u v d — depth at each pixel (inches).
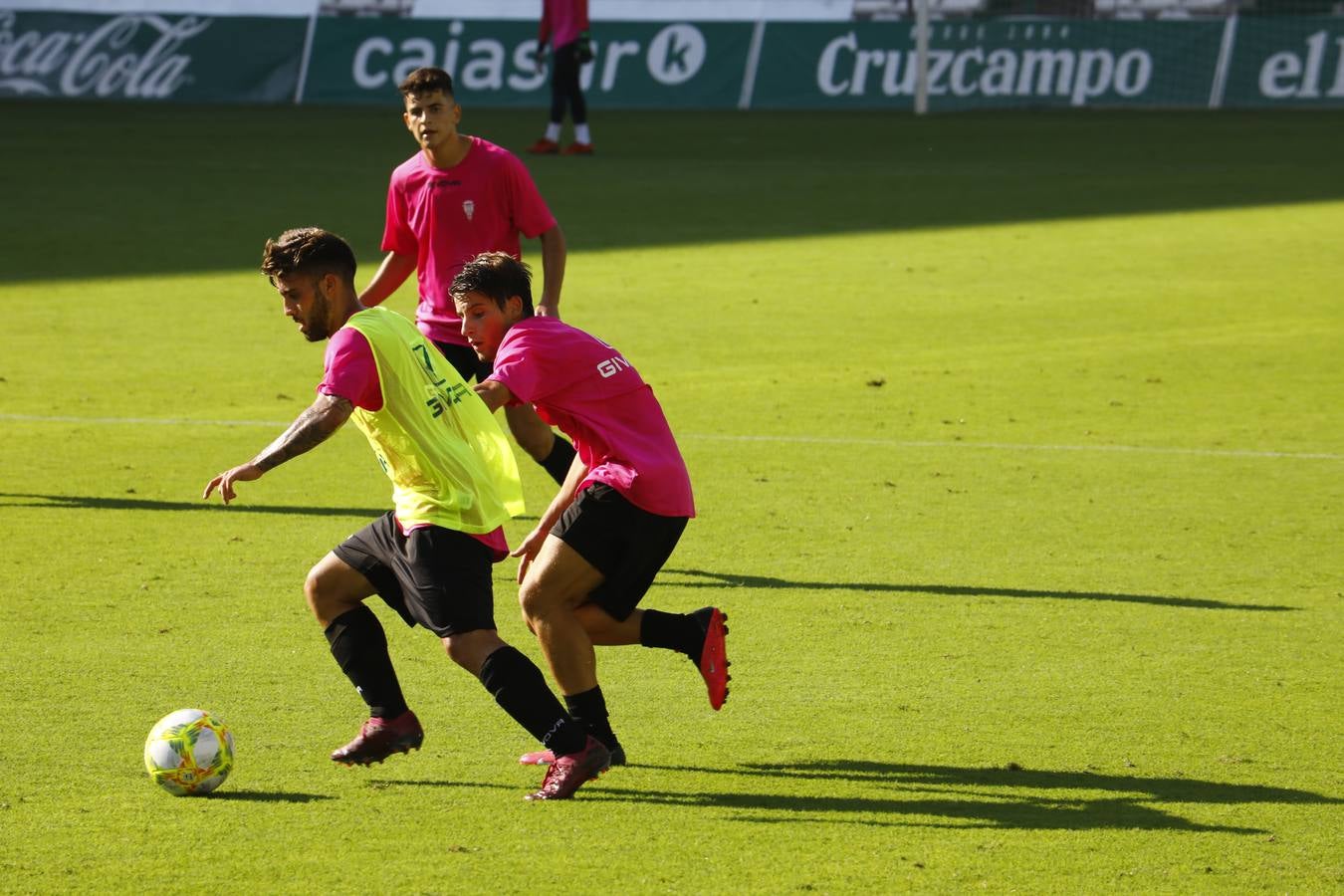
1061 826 601.3
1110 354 1619.1
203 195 2667.3
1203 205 2628.0
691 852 576.4
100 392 1425.9
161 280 1973.4
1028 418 1366.9
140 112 4131.4
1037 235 2368.4
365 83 4411.9
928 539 1023.0
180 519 1051.3
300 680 764.6
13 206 2539.4
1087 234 2373.3
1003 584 928.9
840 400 1429.6
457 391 642.2
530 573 658.2
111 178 2866.6
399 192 992.9
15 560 955.3
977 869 562.3
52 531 1019.3
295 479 1164.5
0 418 1330.0
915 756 676.7
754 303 1876.2
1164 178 2940.5
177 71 4461.1
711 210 2600.9
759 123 3976.4
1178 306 1863.9
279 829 594.6
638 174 3016.7
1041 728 710.5
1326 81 4192.9
